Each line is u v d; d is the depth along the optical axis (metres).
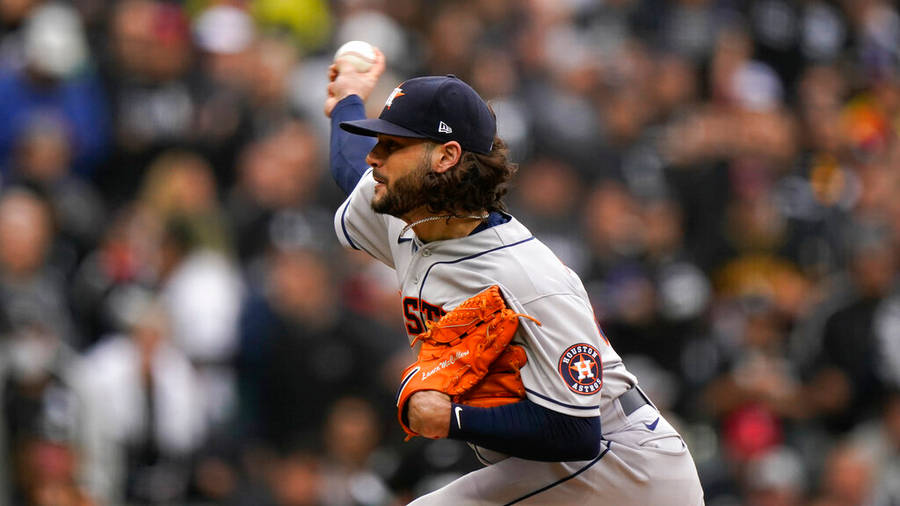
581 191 35.72
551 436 11.27
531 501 12.14
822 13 46.53
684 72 41.28
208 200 31.22
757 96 42.59
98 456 24.95
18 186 29.84
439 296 11.69
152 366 26.05
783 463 28.70
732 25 44.22
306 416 28.45
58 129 31.91
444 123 11.38
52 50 32.22
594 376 11.38
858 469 28.62
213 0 37.19
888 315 31.89
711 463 28.77
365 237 13.12
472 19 40.09
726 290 35.47
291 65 36.34
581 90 38.66
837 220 37.03
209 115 34.22
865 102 45.25
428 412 11.17
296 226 31.42
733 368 30.64
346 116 13.62
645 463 12.25
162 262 29.27
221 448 26.80
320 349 28.66
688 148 37.94
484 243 11.62
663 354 30.98
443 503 12.26
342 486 26.41
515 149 35.25
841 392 31.66
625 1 43.94
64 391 24.64
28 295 26.09
